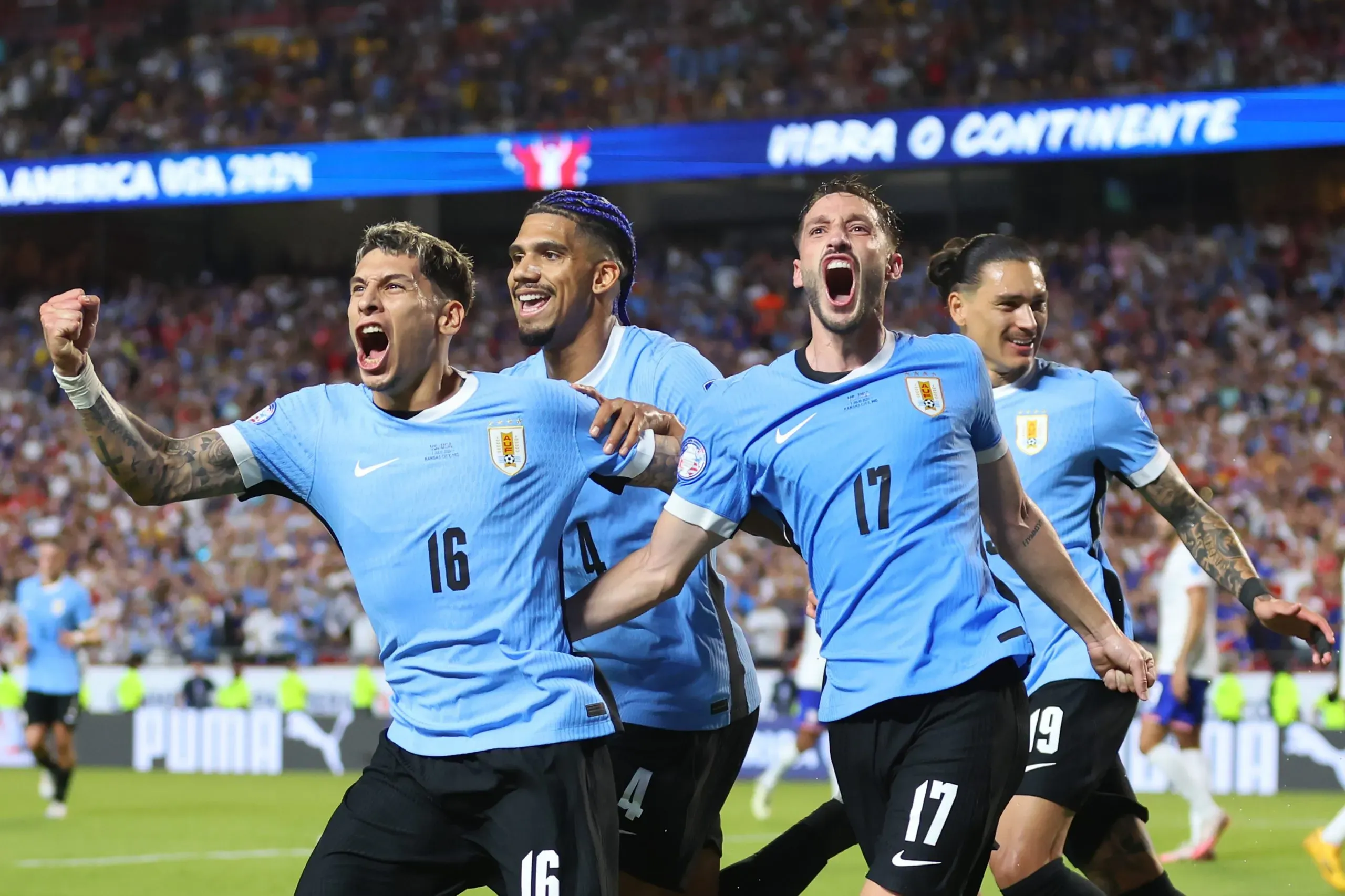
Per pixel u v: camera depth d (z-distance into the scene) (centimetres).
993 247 1152
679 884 1052
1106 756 1073
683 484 891
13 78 6350
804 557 900
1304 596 3472
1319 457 4303
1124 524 3919
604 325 1062
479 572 838
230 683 3634
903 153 4584
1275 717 2864
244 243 6494
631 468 900
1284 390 4638
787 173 4709
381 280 851
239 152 5212
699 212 5981
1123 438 1114
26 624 2733
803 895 1841
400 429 856
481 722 829
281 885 1958
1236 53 5078
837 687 877
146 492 855
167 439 864
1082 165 5522
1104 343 4997
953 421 870
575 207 1041
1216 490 4194
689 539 891
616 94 5766
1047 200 5591
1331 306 4941
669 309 5662
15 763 3856
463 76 5994
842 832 1107
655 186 5991
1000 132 4488
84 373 816
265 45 6319
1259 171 5353
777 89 5544
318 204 6350
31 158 5406
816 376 880
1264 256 5138
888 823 838
